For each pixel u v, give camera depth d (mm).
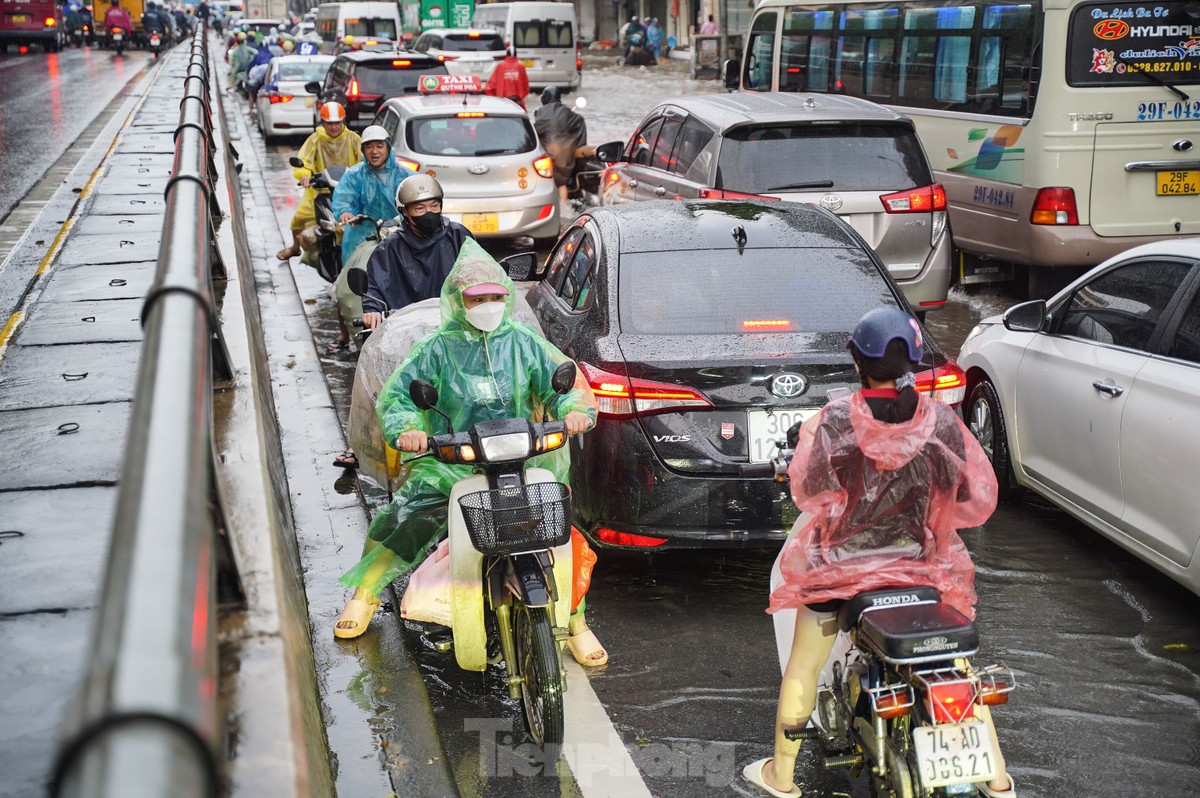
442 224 6391
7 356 6512
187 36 72562
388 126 13102
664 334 5121
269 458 4637
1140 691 4375
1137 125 9695
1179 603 5109
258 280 11844
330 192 9734
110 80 32594
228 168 13484
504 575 3947
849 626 3246
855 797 3730
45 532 4379
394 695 4332
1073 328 5758
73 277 8391
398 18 37250
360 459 6082
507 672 3963
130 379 6094
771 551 5719
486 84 23672
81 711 1214
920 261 8594
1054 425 5707
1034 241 9945
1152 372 4969
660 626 4949
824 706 3426
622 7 50594
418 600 4234
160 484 1722
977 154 10695
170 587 1458
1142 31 9578
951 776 3004
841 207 8367
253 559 3143
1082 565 5516
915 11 11727
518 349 4227
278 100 23078
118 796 1089
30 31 47750
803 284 5406
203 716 1252
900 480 3262
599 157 10828
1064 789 3770
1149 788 3773
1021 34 10016
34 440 5266
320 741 3291
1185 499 4703
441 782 3789
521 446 3932
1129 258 5500
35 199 12750
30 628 3705
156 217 10750
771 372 4832
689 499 4867
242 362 5055
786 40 14742
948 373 5148
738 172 8422
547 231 12578
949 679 3002
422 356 4188
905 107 11961
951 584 3348
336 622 4793
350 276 6344
